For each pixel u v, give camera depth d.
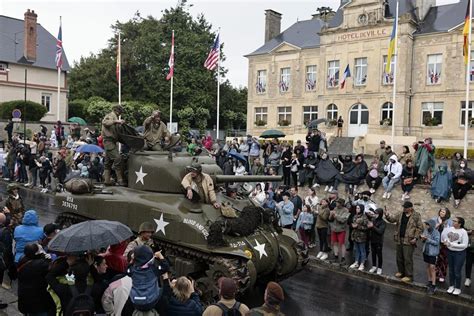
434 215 17.12
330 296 11.10
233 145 24.14
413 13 38.75
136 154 11.96
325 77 42.19
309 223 14.92
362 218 12.94
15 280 10.55
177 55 50.34
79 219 12.33
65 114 46.81
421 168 17.91
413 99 38.44
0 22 45.44
